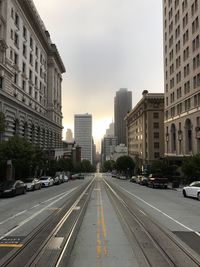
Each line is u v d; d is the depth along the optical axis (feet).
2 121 105.50
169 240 35.70
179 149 232.32
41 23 274.36
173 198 97.35
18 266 25.52
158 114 358.02
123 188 156.15
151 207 70.18
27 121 195.62
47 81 295.07
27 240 35.32
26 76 212.23
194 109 199.72
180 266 25.70
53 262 26.63
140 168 383.45
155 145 354.13
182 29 225.76
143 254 29.35
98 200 86.58
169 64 262.06
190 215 57.41
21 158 132.87
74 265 25.81
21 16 199.11
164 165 209.77
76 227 43.68
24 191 112.88
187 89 215.51
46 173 233.55
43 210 63.46
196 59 197.67
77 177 349.00
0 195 96.84
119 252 30.04
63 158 289.94
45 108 283.59
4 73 158.40
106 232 40.11
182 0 226.17
